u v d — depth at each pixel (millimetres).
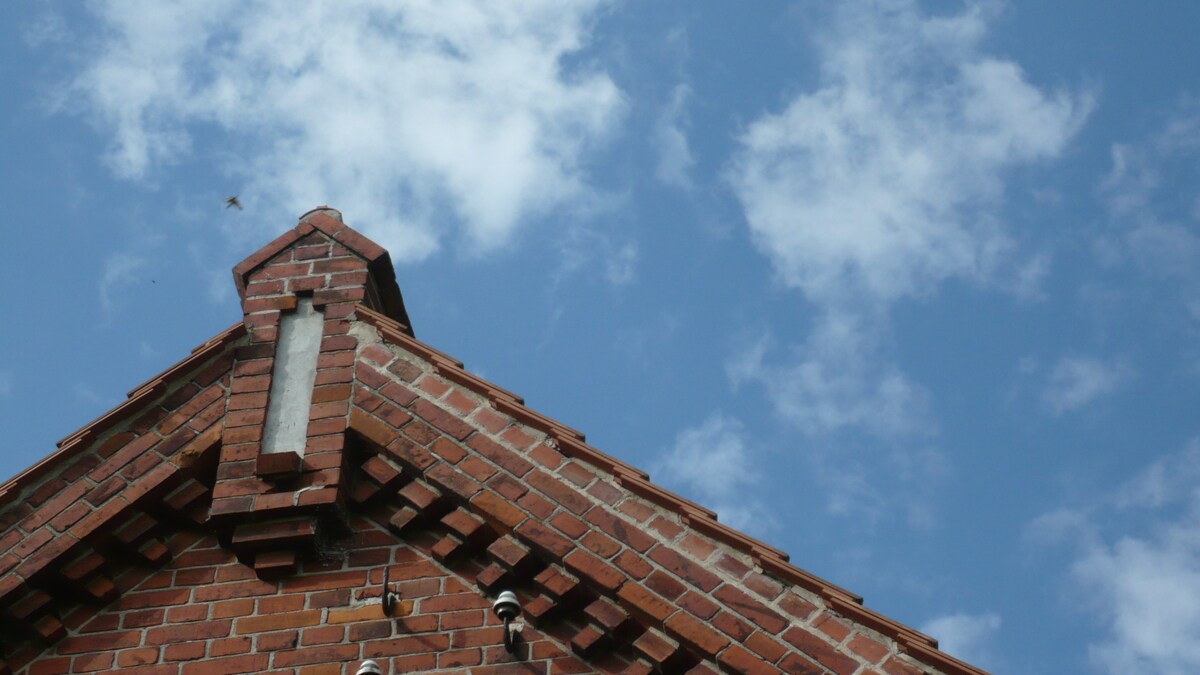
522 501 9898
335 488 10109
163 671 9602
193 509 10312
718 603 9289
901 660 8945
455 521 9953
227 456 10367
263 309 11203
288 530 9992
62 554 9977
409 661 9484
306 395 10695
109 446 10492
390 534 10148
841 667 8953
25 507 10227
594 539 9664
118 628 9867
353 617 9734
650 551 9570
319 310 11219
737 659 9055
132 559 10164
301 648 9594
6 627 9883
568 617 9609
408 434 10336
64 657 9789
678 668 9266
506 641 9461
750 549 9461
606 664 9422
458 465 10125
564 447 10125
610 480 9953
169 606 9914
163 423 10602
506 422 10328
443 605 9750
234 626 9750
